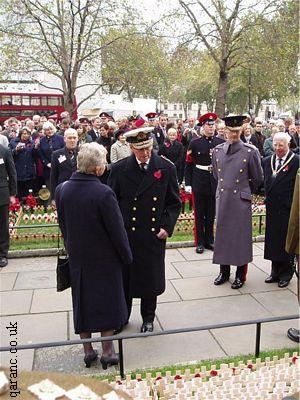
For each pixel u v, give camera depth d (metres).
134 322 4.60
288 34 17.75
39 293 5.29
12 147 10.05
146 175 4.08
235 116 5.19
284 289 5.37
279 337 4.23
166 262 6.33
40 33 17.11
